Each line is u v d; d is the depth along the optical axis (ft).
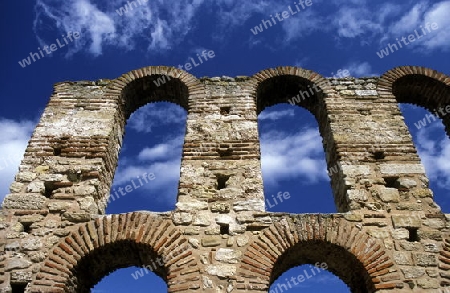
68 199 32.94
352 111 39.29
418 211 32.14
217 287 28.14
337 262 31.65
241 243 30.22
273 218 31.45
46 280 28.66
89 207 32.42
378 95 40.78
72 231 31.09
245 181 33.78
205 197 32.81
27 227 31.42
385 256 29.53
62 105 40.04
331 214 31.76
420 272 28.89
